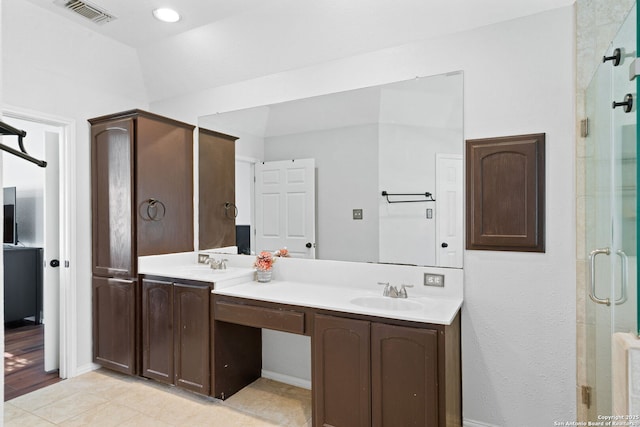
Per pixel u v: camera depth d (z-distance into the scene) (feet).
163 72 10.61
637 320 3.61
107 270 9.83
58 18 8.49
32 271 14.26
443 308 6.63
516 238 6.82
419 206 7.77
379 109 8.20
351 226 8.50
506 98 6.95
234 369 8.79
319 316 6.84
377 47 8.13
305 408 8.20
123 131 9.52
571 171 6.47
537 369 6.71
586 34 6.25
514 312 6.89
